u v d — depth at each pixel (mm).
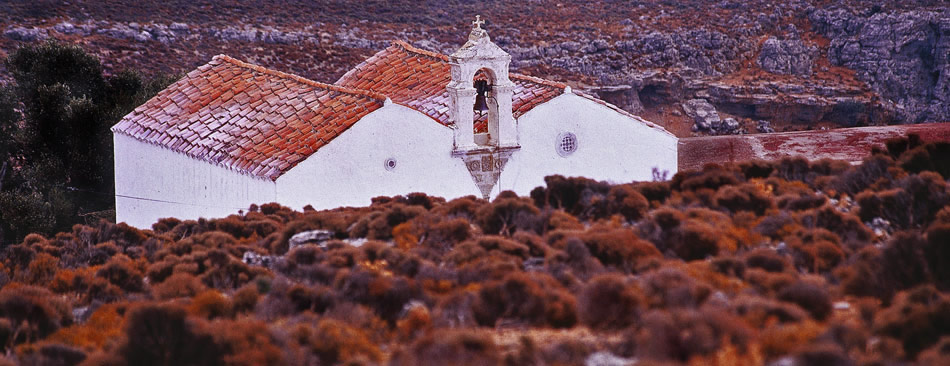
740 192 23672
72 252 27094
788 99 76688
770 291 17078
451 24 90125
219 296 18875
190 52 78938
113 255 26484
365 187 29156
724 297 16609
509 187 30484
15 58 50781
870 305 16312
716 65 83688
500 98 29922
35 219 40844
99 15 82312
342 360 16094
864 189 25031
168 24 82438
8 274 25500
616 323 16203
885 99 80375
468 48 29547
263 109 32062
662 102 78938
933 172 24453
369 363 15625
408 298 17891
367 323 17406
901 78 82625
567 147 30859
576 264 19203
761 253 19234
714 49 84812
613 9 93062
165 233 28547
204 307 18688
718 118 75875
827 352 13797
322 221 24391
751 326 15367
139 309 17016
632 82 78375
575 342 15383
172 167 32438
